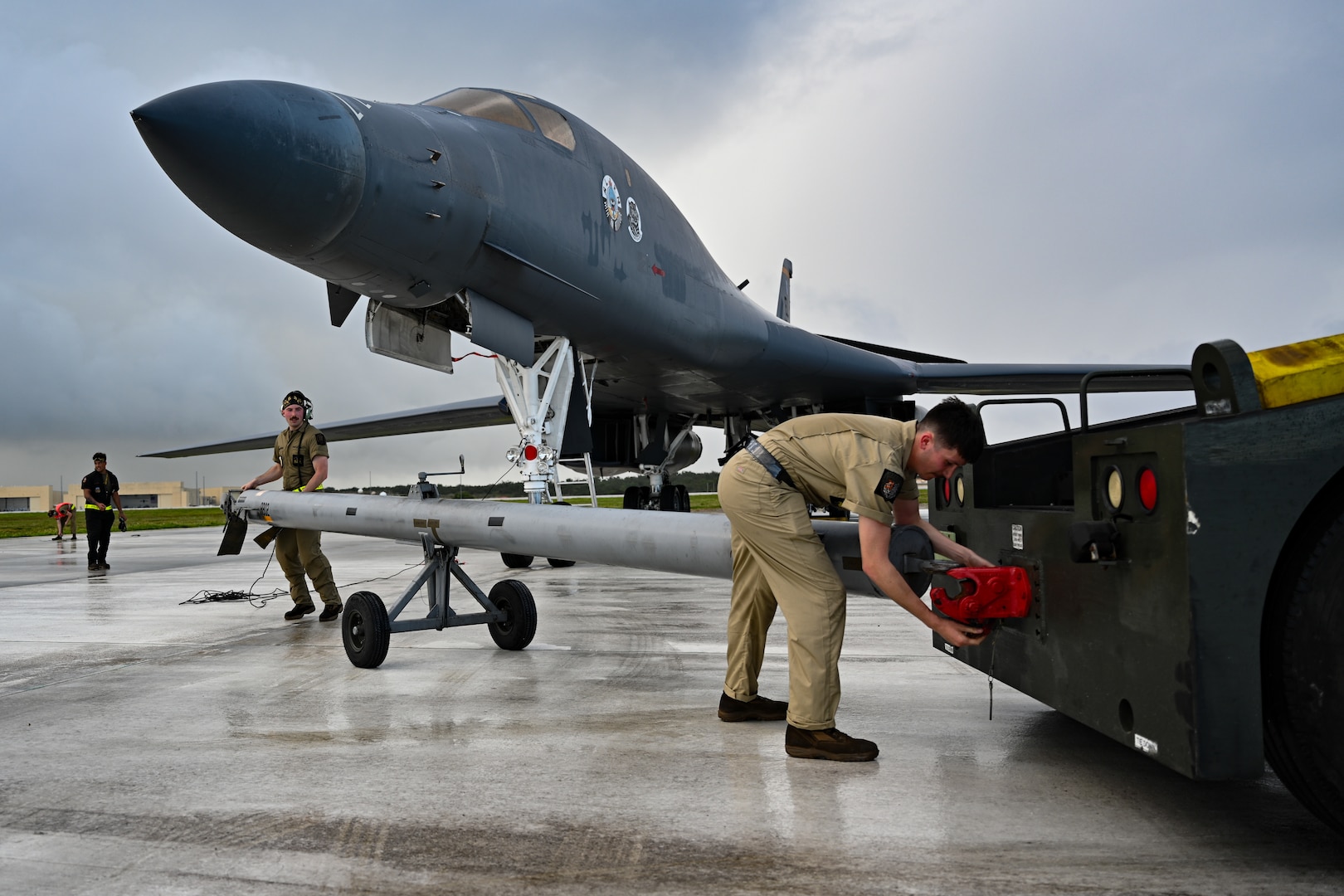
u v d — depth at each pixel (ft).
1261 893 5.84
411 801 7.82
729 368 36.91
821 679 9.00
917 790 8.01
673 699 11.94
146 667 14.65
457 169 19.93
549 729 10.33
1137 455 6.56
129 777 8.64
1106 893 5.85
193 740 10.00
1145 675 6.48
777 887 5.97
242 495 18.37
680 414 51.21
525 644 15.58
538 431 24.53
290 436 19.54
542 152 23.77
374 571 32.65
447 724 10.60
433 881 6.13
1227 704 5.90
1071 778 8.33
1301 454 5.99
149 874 6.28
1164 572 6.21
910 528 8.87
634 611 21.08
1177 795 7.85
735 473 9.25
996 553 9.29
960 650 10.54
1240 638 5.91
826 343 43.21
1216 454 5.94
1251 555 5.94
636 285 27.84
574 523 12.63
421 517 14.76
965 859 6.42
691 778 8.41
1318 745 6.09
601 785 8.24
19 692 12.80
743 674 10.52
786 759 9.04
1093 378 7.79
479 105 23.84
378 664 14.20
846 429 8.86
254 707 11.63
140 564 39.70
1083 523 6.81
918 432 8.70
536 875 6.21
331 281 19.45
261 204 16.03
